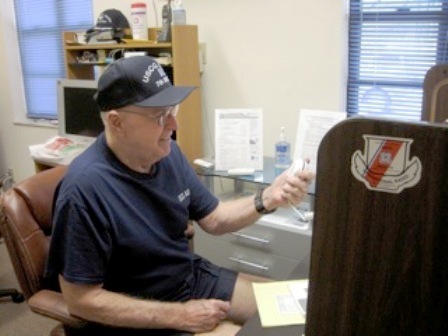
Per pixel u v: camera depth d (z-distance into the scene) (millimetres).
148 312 1199
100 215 1157
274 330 883
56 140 2648
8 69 3709
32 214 1350
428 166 496
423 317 544
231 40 2389
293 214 1952
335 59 2121
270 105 2357
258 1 2254
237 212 1449
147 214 1263
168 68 2381
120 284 1257
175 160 1397
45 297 1250
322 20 2107
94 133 2537
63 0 3387
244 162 2119
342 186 546
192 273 1422
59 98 2666
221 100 2504
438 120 1210
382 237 540
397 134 501
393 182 517
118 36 2539
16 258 1298
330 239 569
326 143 541
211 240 2064
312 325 612
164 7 2334
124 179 1229
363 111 2240
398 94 2135
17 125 3768
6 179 2631
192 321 1243
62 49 3445
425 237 518
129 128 1173
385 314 563
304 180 1293
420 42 2027
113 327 1232
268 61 2303
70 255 1137
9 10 3641
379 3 2061
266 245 1925
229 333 1277
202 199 1483
